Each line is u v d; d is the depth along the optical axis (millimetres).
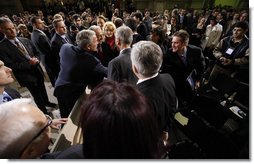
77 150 671
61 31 2938
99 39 2623
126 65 1534
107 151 494
